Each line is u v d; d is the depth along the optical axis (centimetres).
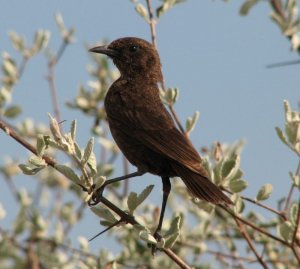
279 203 1222
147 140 1255
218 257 1356
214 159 1279
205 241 1419
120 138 1300
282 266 1362
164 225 1334
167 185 1277
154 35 1292
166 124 1274
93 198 1091
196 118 1281
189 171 1195
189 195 1406
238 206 1191
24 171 1002
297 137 1139
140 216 1360
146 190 1066
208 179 1175
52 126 992
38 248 1337
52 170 1501
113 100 1343
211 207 1277
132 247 1374
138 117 1293
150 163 1261
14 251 1316
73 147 1000
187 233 1390
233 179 1204
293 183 1145
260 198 1183
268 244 1364
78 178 1004
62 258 1330
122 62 1439
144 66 1426
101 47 1459
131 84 1399
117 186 1488
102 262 1261
